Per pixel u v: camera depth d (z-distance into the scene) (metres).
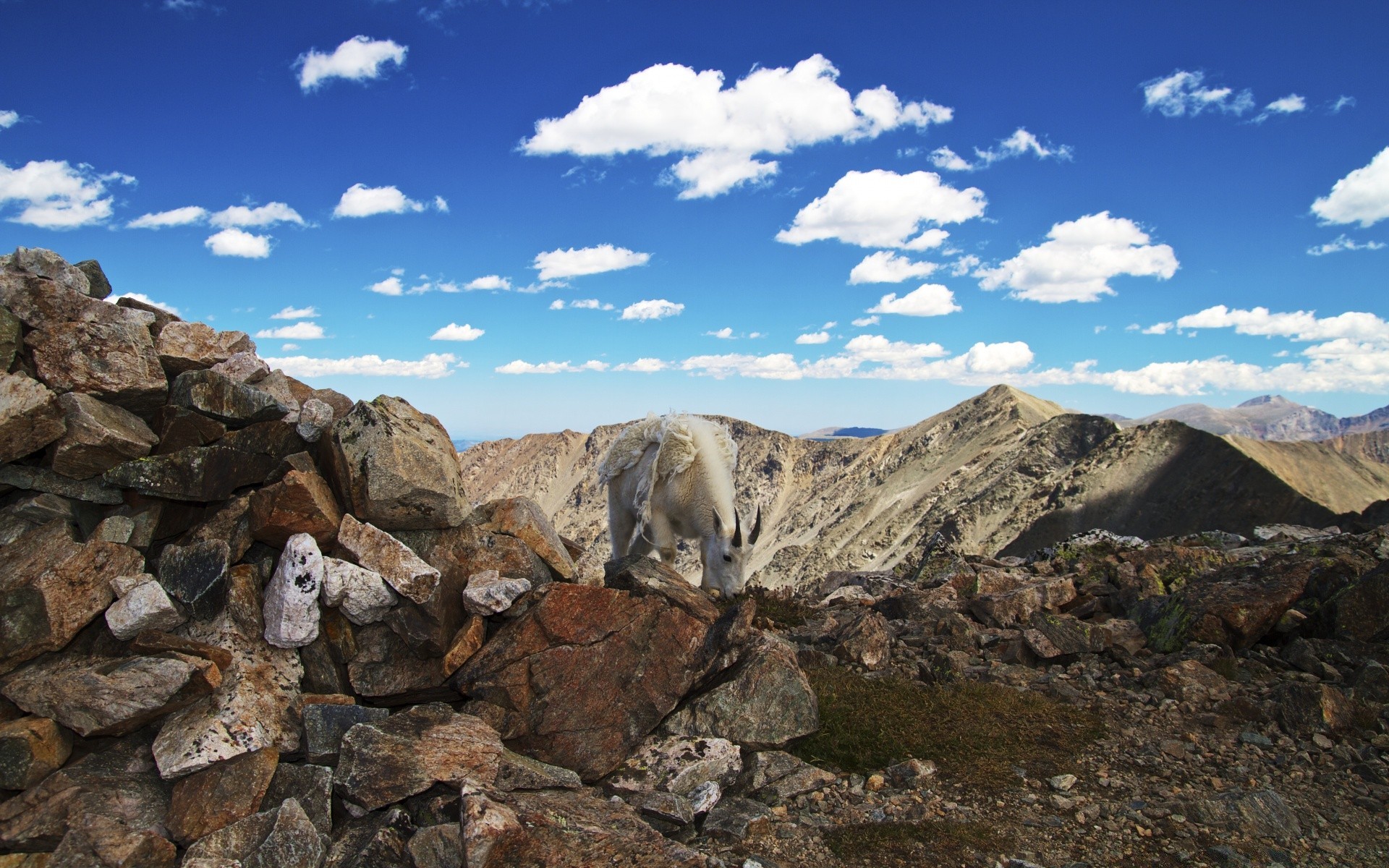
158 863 3.65
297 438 5.27
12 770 3.78
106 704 3.93
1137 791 5.33
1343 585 7.83
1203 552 9.48
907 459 181.50
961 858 4.54
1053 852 4.63
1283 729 6.13
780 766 5.33
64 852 3.55
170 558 4.55
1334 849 4.66
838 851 4.59
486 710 4.93
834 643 7.78
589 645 5.24
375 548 4.78
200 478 4.78
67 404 4.46
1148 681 6.96
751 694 5.62
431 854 3.78
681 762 5.11
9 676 4.06
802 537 179.25
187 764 3.89
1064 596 8.69
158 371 4.87
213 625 4.50
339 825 4.14
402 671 4.89
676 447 9.26
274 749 4.19
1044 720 6.31
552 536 5.91
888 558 137.88
